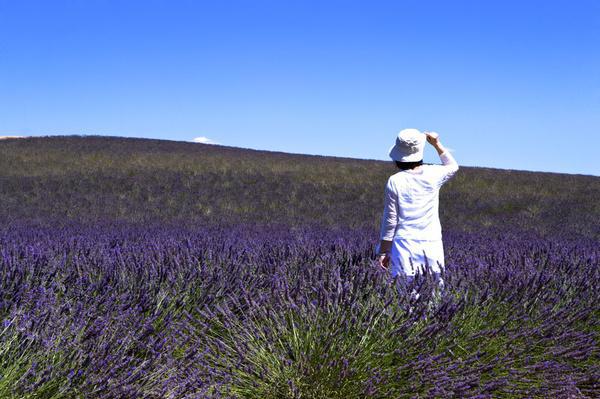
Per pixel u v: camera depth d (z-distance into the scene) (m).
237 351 3.49
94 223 15.87
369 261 5.10
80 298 3.87
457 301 3.80
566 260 5.46
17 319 2.96
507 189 28.83
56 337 2.96
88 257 5.29
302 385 3.22
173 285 4.39
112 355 2.89
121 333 3.27
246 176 31.50
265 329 3.57
